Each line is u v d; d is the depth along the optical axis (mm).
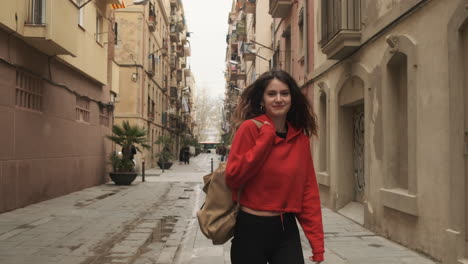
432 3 5555
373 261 5379
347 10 8219
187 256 5703
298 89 2451
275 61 20547
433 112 5531
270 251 2277
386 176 6902
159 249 6137
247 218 2252
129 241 6637
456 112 4941
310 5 12875
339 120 9867
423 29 5793
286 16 17391
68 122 13516
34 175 10938
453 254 4938
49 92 11891
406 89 6703
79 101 14805
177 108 55969
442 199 5285
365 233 7309
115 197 12789
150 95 33312
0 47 9062
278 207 2236
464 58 4906
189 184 17781
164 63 42062
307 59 13281
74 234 7156
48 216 8984
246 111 2469
